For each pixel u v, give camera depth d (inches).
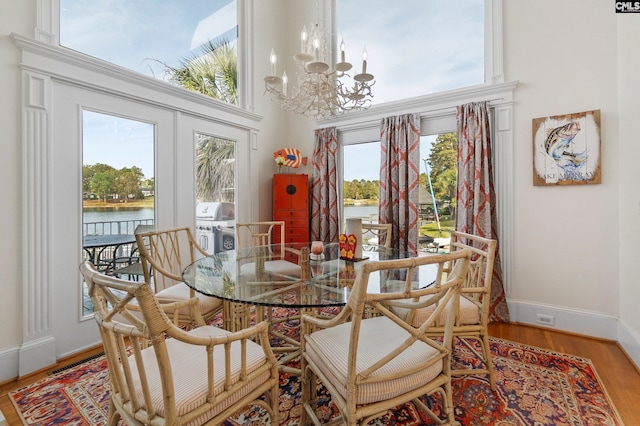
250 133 136.7
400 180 120.0
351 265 73.8
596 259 91.0
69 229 80.4
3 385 67.5
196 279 63.2
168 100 103.1
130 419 36.1
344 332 51.9
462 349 83.8
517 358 78.5
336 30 142.6
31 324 72.8
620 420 55.8
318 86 75.8
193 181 112.9
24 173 71.8
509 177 103.0
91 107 84.3
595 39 90.4
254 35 139.1
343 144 142.6
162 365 31.6
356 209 140.6
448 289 41.7
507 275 103.8
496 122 105.5
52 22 76.2
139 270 97.0
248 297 52.3
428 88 123.4
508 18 103.1
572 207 94.3
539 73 98.3
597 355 80.0
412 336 40.3
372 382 38.9
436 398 63.1
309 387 53.3
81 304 82.7
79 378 70.3
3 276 69.1
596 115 89.6
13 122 70.2
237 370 40.6
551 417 56.9
